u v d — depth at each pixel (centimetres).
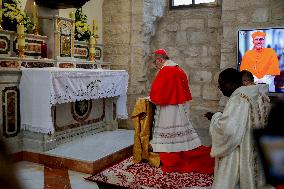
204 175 391
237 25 603
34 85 427
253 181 212
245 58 581
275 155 86
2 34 450
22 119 439
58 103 444
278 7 567
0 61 427
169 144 428
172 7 723
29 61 473
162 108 433
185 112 446
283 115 87
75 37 600
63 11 597
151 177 384
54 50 530
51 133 427
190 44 705
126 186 352
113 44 705
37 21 523
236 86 241
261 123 216
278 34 552
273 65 558
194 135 453
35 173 397
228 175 224
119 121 711
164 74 427
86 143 500
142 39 681
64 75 436
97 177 382
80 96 467
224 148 223
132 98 696
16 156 442
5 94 424
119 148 472
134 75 693
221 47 621
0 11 437
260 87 235
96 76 501
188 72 709
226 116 219
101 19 705
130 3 679
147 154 436
